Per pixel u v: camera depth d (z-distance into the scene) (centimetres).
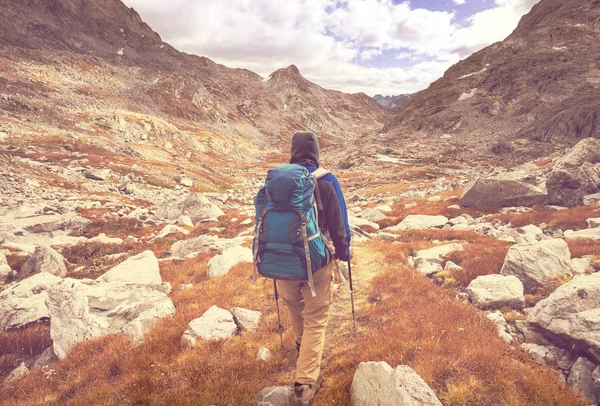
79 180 4772
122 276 1079
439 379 404
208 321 620
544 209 1892
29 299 923
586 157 2416
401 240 1408
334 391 415
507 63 17538
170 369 497
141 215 3014
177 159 9669
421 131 16012
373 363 391
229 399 425
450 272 884
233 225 2525
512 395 370
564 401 374
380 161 10681
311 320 391
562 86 13662
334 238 369
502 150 10100
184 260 1387
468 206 2266
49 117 8894
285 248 335
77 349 627
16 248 1747
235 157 14738
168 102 19400
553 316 536
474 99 16738
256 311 686
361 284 812
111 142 8225
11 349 784
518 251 817
